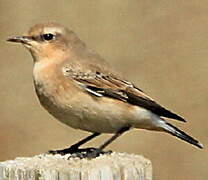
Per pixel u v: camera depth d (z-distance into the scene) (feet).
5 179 30.78
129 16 64.03
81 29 64.13
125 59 61.87
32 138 56.54
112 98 37.09
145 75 60.70
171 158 55.36
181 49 62.13
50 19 64.23
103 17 64.23
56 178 30.14
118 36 63.36
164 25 63.21
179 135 37.58
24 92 60.08
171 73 60.85
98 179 30.25
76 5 64.85
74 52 38.19
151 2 64.18
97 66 37.78
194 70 61.00
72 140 56.24
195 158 55.47
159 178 55.21
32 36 38.14
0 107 59.31
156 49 62.34
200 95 59.41
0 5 64.03
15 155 55.31
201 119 57.93
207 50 61.87
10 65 61.62
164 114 37.65
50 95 36.94
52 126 57.41
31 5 64.23
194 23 63.10
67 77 36.91
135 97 37.35
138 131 56.18
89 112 36.83
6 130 57.21
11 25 63.46
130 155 32.99
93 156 33.27
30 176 30.45
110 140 37.47
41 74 37.27
